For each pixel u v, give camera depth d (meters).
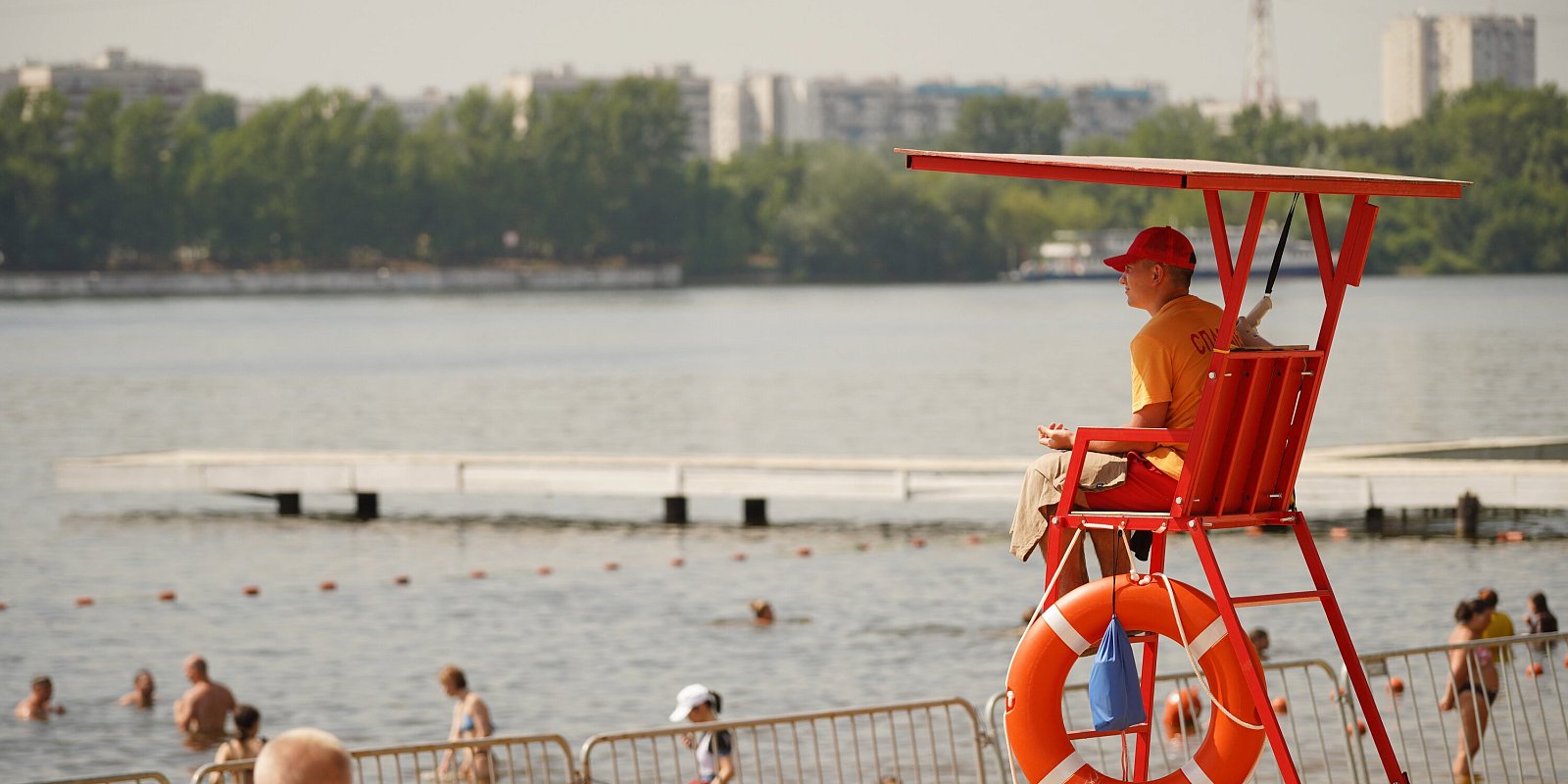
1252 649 20.48
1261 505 21.06
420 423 171.25
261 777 13.00
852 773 43.09
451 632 68.25
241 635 68.75
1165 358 20.78
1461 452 100.06
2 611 74.69
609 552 88.06
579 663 61.72
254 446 152.38
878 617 68.31
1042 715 21.14
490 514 104.50
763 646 63.72
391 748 24.89
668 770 47.06
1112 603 20.92
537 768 47.81
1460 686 41.28
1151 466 21.02
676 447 145.12
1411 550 79.25
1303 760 41.59
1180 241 21.28
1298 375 20.86
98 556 89.69
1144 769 22.16
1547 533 83.38
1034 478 21.52
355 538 94.88
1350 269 20.69
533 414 179.25
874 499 94.94
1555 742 40.84
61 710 56.34
